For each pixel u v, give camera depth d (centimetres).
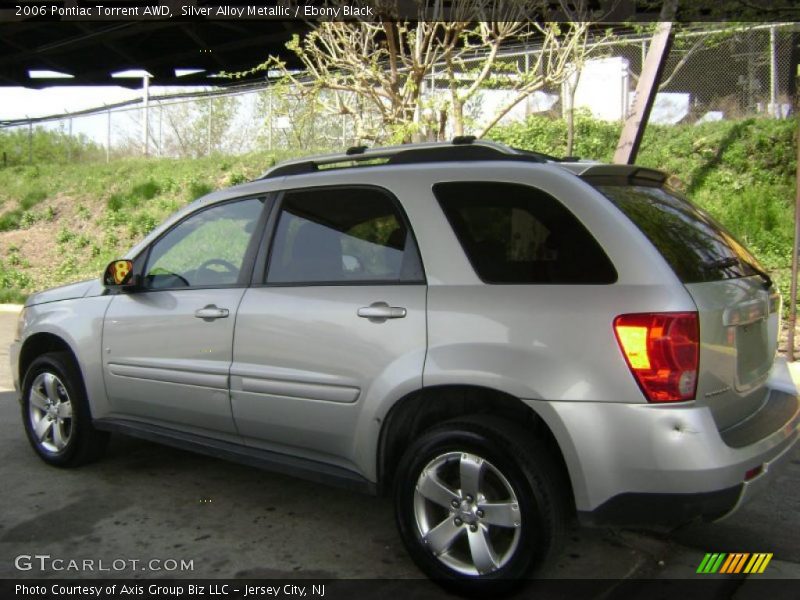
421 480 337
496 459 314
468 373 321
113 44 2384
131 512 426
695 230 353
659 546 385
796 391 379
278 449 395
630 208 333
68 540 389
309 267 390
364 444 353
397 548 382
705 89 1335
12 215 1716
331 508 433
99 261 1461
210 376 409
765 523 416
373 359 349
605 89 1312
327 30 807
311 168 425
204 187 1603
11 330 1105
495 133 1285
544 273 323
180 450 538
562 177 335
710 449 289
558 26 855
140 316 444
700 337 296
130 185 1722
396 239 362
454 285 338
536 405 307
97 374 467
